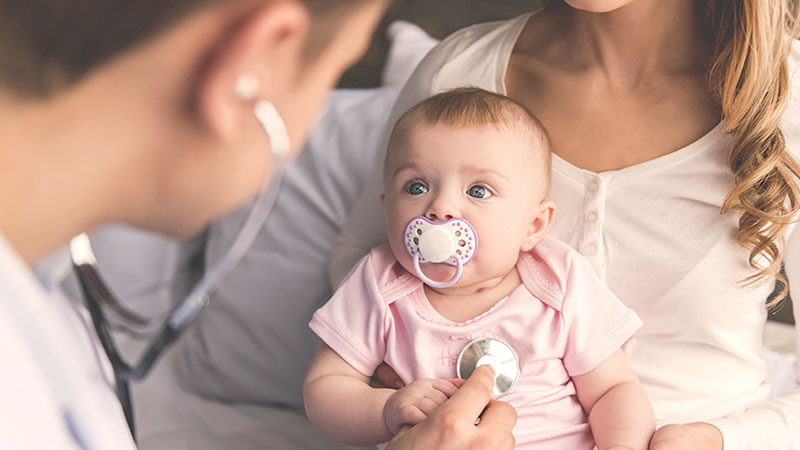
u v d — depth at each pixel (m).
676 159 1.19
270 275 1.63
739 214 1.19
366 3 0.53
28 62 0.48
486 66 1.33
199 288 0.67
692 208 1.20
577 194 1.22
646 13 1.18
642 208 1.20
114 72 0.49
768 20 1.11
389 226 1.17
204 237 1.90
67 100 0.50
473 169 1.12
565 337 1.12
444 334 1.12
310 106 0.56
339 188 1.66
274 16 0.48
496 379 1.09
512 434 1.05
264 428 1.55
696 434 1.11
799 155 1.20
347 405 1.11
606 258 1.22
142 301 1.81
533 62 1.31
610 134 1.23
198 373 1.65
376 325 1.16
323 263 1.61
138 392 1.65
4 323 0.46
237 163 0.55
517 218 1.13
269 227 1.67
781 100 1.15
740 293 1.21
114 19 0.47
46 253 0.55
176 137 0.53
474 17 2.05
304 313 1.59
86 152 0.52
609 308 1.14
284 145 0.53
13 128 0.50
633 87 1.23
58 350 0.53
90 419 0.55
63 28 0.47
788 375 1.57
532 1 1.98
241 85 0.50
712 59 1.19
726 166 1.18
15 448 0.44
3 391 0.45
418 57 1.92
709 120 1.21
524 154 1.14
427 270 1.13
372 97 1.79
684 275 1.19
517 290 1.15
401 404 1.03
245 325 1.62
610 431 1.08
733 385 1.27
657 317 1.23
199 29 0.49
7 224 0.52
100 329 0.77
